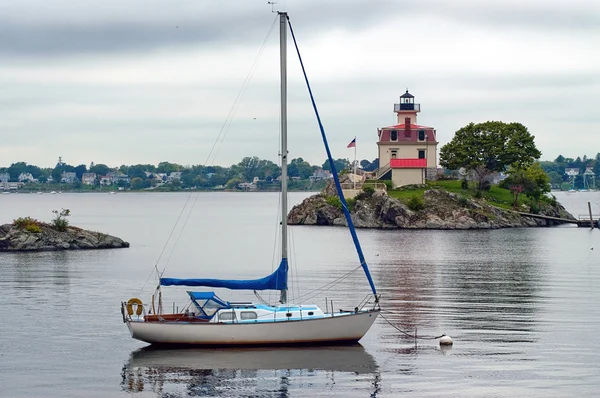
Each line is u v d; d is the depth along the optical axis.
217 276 93.06
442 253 116.50
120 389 45.38
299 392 44.72
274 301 74.12
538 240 139.12
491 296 74.75
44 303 71.56
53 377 47.56
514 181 190.62
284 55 55.34
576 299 72.88
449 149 190.25
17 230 125.00
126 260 110.69
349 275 91.81
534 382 46.41
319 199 195.75
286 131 55.06
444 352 52.78
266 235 165.00
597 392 44.56
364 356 51.66
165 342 52.69
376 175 198.00
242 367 49.00
